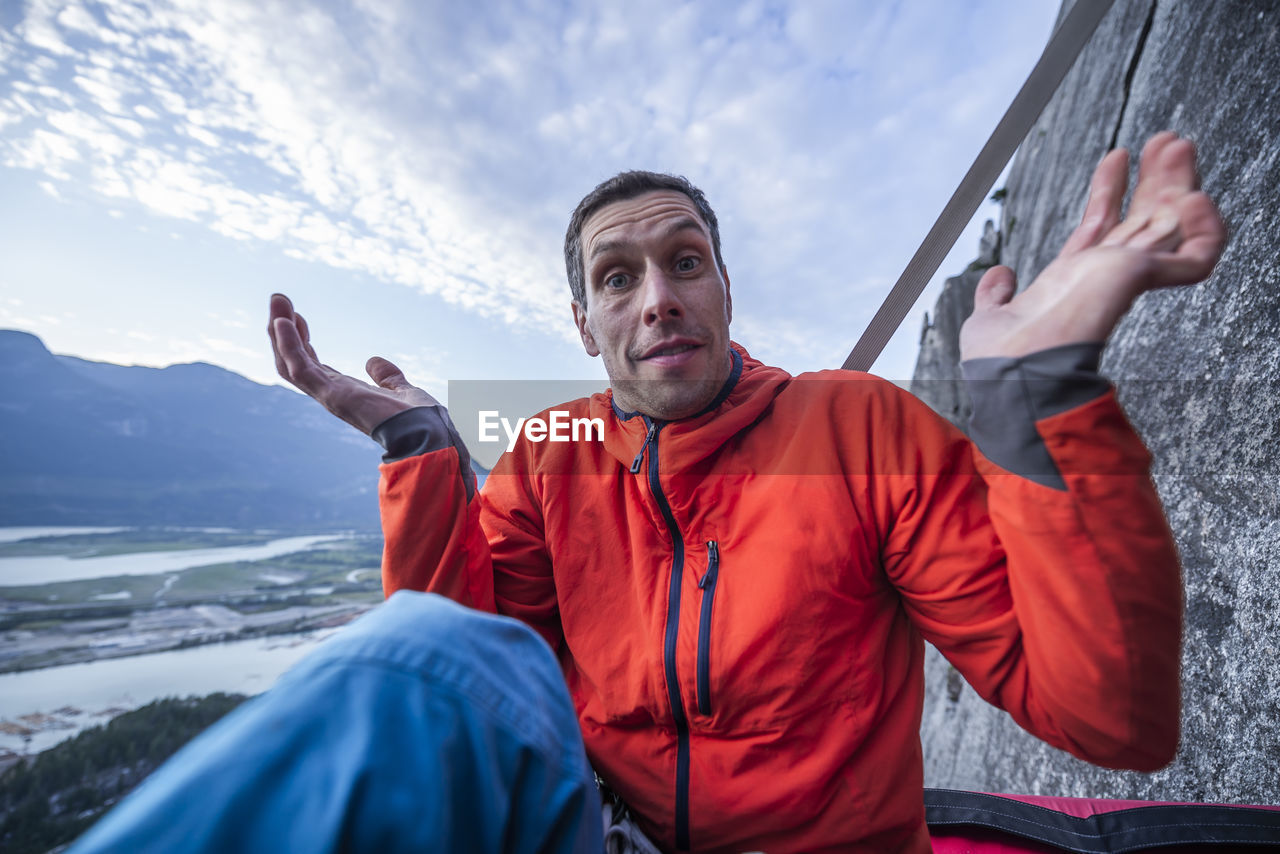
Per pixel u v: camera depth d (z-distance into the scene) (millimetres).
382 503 763
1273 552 1191
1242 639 1230
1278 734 1084
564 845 349
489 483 957
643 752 741
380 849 271
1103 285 448
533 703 367
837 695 673
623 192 782
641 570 776
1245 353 1430
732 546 726
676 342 717
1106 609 482
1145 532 472
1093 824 942
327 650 343
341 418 782
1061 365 458
